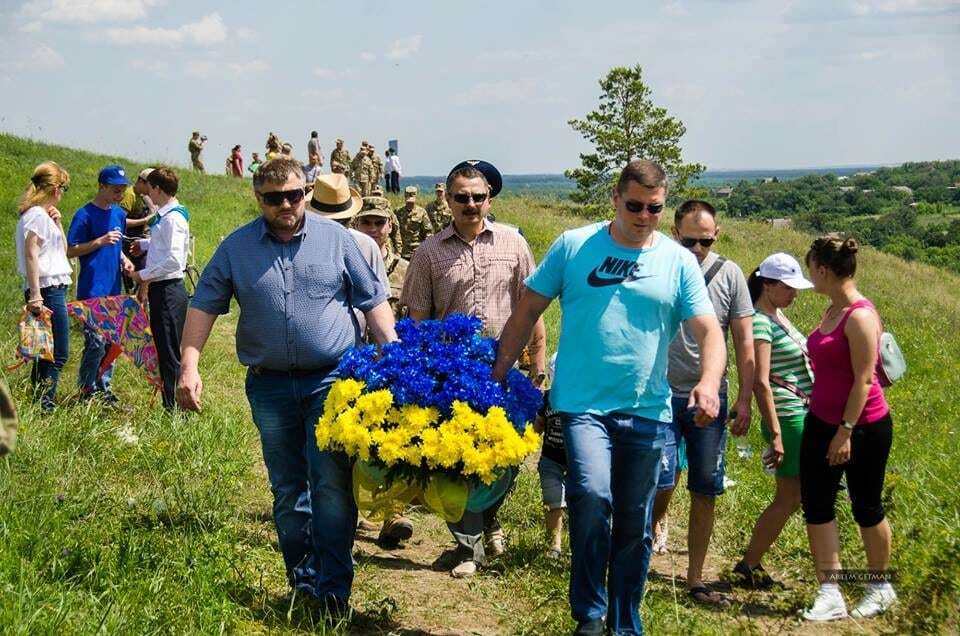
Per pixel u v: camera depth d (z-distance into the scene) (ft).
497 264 20.90
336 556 16.33
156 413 26.81
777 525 20.42
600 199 135.85
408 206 44.45
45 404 26.22
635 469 15.26
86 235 29.48
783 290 20.52
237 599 16.30
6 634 12.77
